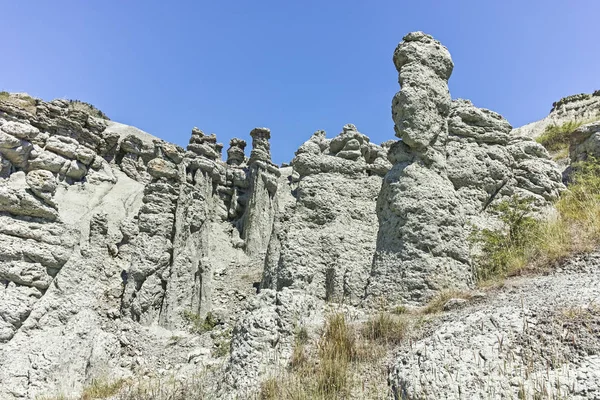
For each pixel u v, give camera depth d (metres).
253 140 28.84
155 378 14.52
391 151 13.56
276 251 19.75
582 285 8.63
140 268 20.33
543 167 15.55
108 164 27.86
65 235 19.98
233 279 23.20
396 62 14.19
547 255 10.73
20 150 22.02
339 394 7.86
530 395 6.34
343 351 8.72
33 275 18.62
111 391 14.62
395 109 13.46
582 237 10.77
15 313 17.61
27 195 19.47
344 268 15.73
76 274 19.44
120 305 19.97
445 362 7.33
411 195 12.38
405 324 9.35
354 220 17.02
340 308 10.71
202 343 17.92
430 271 11.38
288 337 9.59
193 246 22.64
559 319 7.50
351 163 18.02
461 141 14.83
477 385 6.78
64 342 16.81
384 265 11.96
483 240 12.48
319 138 20.30
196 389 10.18
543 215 13.20
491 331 7.68
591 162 16.45
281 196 29.58
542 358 6.94
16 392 15.21
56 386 15.60
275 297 10.43
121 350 17.75
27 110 26.94
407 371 7.55
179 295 20.59
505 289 9.80
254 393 8.48
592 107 38.25
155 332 19.19
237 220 27.73
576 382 6.25
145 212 21.86
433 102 13.46
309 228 16.52
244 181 28.34
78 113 26.78
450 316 9.12
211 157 27.61
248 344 9.50
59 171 24.25
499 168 14.75
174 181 22.81
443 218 12.20
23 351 16.61
